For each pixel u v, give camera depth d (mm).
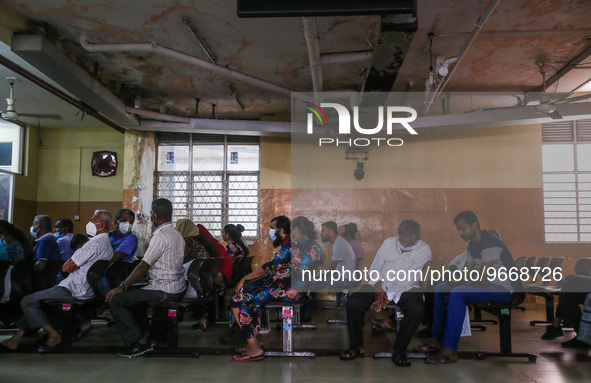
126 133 8867
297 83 6992
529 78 6809
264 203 8703
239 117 9039
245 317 3686
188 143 9094
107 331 4977
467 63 6258
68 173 9328
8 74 6602
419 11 4844
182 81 7031
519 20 5043
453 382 3098
